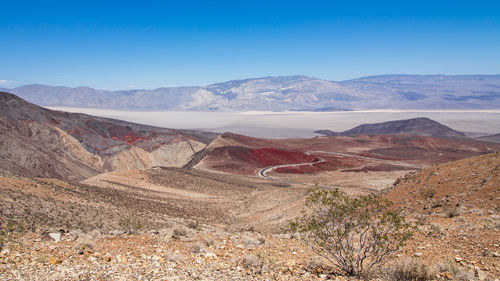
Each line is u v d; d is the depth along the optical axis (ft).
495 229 49.08
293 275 33.01
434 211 78.79
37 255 36.63
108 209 113.19
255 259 36.11
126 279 29.32
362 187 320.09
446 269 34.22
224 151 616.39
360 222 35.76
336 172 515.91
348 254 36.81
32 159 420.77
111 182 219.20
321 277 32.42
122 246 44.24
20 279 28.45
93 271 31.12
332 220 36.42
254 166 564.30
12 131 485.15
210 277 31.01
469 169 99.86
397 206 94.94
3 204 78.89
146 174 261.85
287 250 47.06
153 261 36.11
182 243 48.08
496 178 82.17
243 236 55.72
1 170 359.46
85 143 588.50
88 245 41.63
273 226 116.26
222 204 204.54
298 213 132.36
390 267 34.50
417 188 101.96
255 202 215.72
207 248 45.06
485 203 72.95
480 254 39.50
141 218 109.81
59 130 567.18
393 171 513.86
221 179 315.99
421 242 47.60
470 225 55.31
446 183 95.20
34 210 81.92
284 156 632.79
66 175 449.06
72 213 91.15
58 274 29.96
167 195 207.82
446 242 46.32
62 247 41.70
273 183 362.33
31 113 566.77
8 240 43.70
